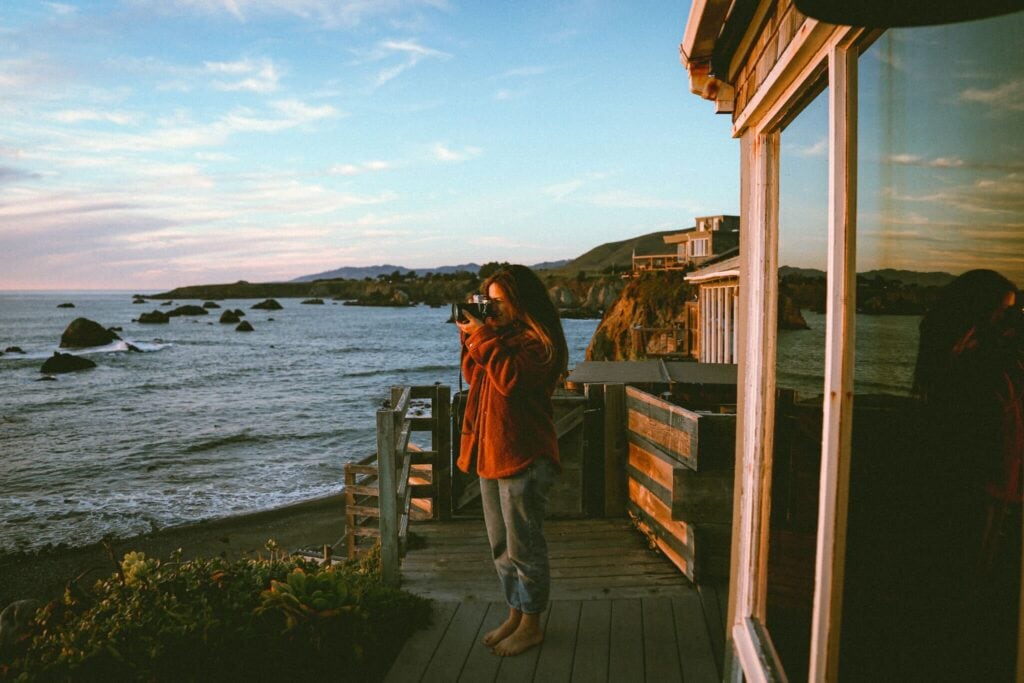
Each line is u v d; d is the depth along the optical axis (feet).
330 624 10.85
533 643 10.81
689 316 91.09
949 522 4.97
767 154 8.34
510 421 10.20
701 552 12.95
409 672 10.25
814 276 6.79
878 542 5.74
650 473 15.28
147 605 11.19
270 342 226.58
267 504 50.06
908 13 4.49
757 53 7.73
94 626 10.66
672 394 19.99
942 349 4.74
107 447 71.51
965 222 4.26
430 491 17.30
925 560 5.22
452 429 17.24
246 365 158.20
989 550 4.60
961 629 4.84
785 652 8.13
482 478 10.80
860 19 4.63
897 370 5.19
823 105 6.40
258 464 63.93
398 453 13.26
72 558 38.37
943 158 4.48
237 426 83.35
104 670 9.82
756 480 8.60
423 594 13.00
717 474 12.93
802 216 7.18
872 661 5.73
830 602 6.03
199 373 141.90
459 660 10.58
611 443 16.97
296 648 10.58
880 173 5.28
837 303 5.77
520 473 10.18
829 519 5.99
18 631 12.05
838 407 5.82
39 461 65.26
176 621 10.59
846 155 5.65
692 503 13.02
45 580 34.94
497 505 10.78
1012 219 3.83
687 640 11.05
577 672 10.18
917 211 4.78
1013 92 3.79
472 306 10.19
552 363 10.19
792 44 6.19
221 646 10.24
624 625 11.56
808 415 7.47
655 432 14.93
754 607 8.75
